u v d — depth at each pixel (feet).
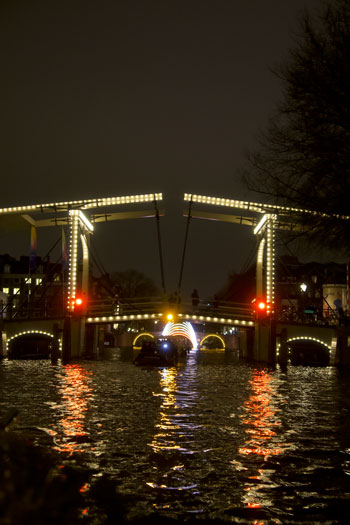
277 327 172.65
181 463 39.32
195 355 225.15
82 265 184.14
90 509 29.04
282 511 29.60
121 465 38.24
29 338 193.88
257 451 43.93
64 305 177.06
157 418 59.21
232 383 104.32
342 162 47.78
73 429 51.60
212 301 184.44
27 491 11.51
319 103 48.14
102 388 89.76
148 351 153.07
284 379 117.70
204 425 55.57
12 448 14.90
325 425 57.62
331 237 51.65
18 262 347.15
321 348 189.78
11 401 71.97
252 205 171.73
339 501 31.37
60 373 120.26
